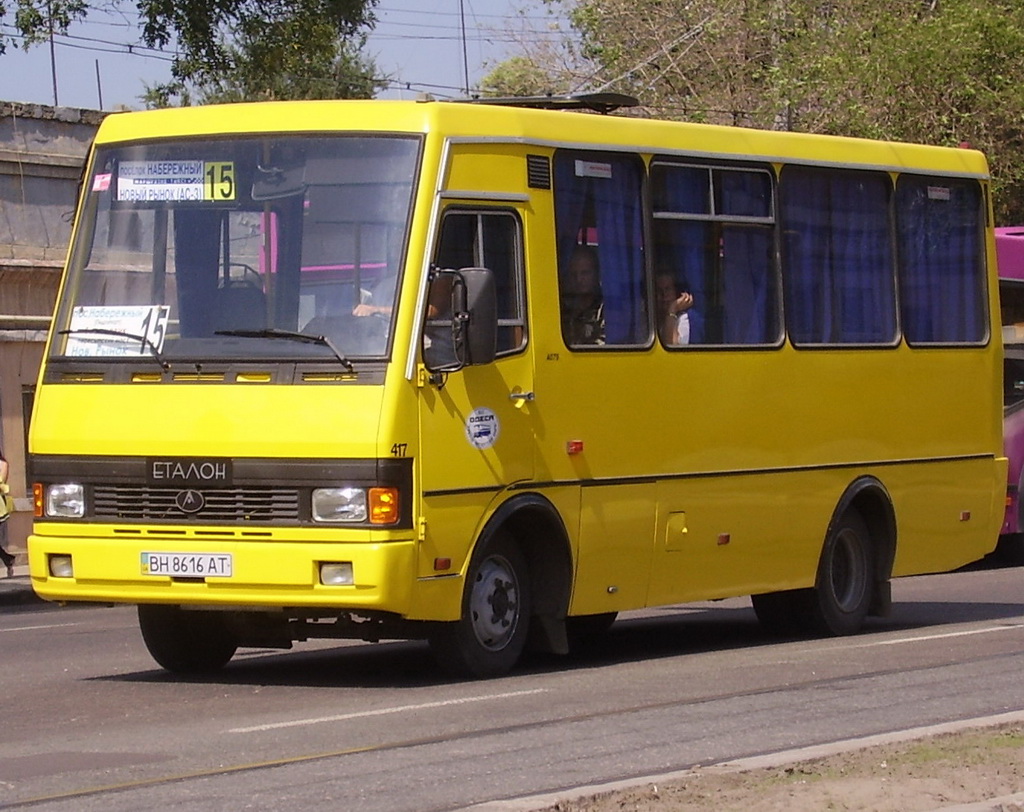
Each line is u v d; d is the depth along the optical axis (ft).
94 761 34.65
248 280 45.03
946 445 62.59
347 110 45.50
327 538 42.78
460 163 45.44
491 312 43.80
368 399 42.93
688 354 52.19
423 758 34.45
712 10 154.10
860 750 33.73
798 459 56.18
